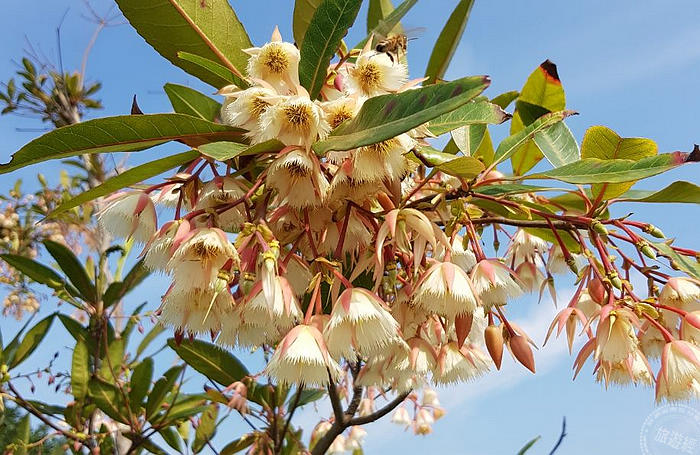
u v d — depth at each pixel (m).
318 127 0.21
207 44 0.29
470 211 0.30
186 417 0.55
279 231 0.24
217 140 0.24
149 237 0.24
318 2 0.31
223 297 0.22
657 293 0.26
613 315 0.23
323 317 0.22
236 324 0.22
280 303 0.20
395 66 0.25
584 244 0.26
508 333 0.26
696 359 0.22
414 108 0.19
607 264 0.25
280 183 0.22
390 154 0.22
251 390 0.50
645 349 0.26
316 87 0.25
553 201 0.32
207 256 0.21
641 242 0.26
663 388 0.23
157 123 0.23
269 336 0.23
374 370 0.27
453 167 0.23
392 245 0.23
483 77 0.18
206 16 0.29
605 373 0.24
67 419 0.57
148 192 0.25
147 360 0.54
